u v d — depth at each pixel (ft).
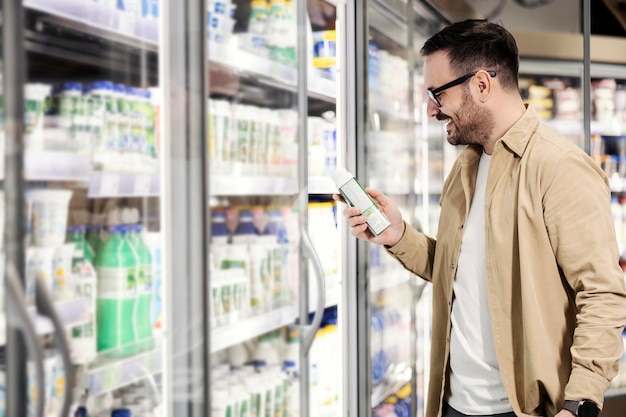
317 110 8.41
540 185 5.87
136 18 4.18
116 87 4.14
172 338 4.46
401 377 9.48
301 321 6.06
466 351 6.34
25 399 3.19
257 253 5.37
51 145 3.65
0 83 3.17
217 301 4.87
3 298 3.15
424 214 10.20
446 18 10.44
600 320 5.46
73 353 3.82
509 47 6.38
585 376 5.42
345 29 8.53
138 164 4.30
